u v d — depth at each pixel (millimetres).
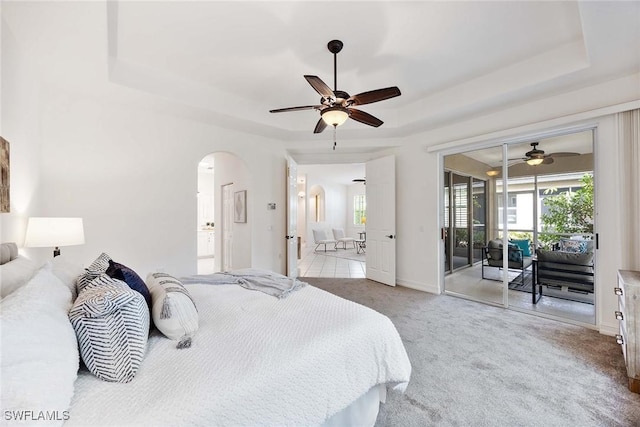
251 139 4500
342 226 11508
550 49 2639
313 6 2102
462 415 1576
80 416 802
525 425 1501
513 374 1979
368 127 4195
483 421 1530
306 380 1128
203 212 8539
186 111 3488
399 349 1523
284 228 4988
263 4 2078
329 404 1196
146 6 2080
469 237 4199
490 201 3854
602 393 1767
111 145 3236
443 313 3258
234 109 3684
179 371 1036
